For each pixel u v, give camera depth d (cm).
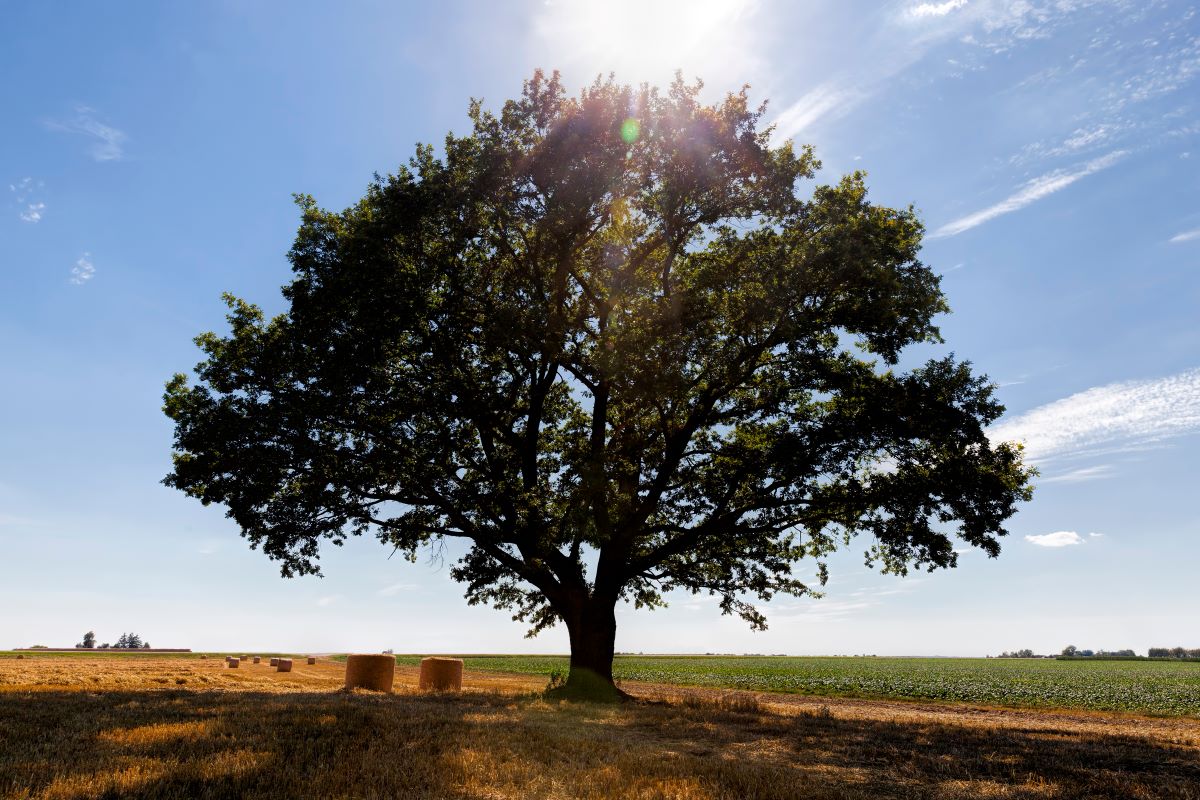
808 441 2031
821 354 2045
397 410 2153
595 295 2378
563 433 2670
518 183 2188
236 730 1023
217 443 2052
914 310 2041
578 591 2241
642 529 2248
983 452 2003
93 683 2106
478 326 2238
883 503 2055
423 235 2161
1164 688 4147
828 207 2105
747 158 2166
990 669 7381
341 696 1781
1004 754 1096
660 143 2180
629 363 1980
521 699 1917
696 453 2294
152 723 1097
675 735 1262
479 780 778
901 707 2556
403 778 761
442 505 2194
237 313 2241
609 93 2202
